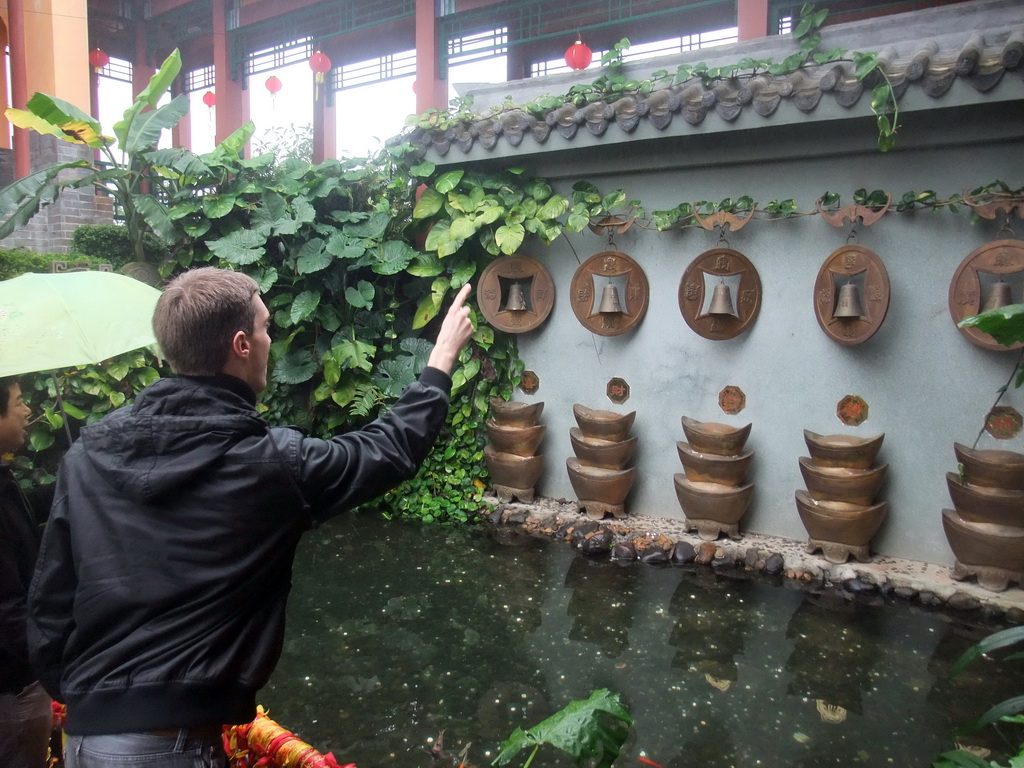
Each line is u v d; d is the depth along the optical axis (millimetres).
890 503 4988
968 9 4602
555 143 5398
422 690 3592
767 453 5363
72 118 6035
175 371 1367
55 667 1400
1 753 1878
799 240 5133
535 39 8062
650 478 5840
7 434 1911
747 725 3271
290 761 1802
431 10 8516
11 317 2070
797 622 4270
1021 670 3719
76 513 1315
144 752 1229
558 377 6148
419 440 1430
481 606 4504
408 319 6629
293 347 6559
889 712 3365
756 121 4652
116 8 12477
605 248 5828
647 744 3139
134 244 6680
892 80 4172
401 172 6328
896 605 4492
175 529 1269
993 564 4426
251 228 6320
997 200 4340
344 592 4711
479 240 6109
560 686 3613
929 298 4773
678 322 5621
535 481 6133
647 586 4781
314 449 1339
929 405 4828
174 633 1255
